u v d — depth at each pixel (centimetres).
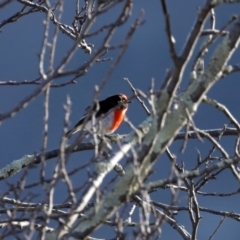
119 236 805
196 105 825
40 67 747
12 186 836
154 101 817
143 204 756
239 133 913
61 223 812
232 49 823
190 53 766
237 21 828
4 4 800
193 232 996
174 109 824
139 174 784
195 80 836
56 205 1020
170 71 889
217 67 825
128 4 722
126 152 881
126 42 720
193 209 1048
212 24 911
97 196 772
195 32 761
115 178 806
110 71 729
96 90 736
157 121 795
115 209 805
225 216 1098
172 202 830
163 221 758
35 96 721
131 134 897
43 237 743
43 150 745
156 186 774
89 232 806
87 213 816
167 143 813
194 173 814
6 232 816
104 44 720
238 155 891
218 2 751
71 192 734
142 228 738
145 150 798
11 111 720
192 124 810
